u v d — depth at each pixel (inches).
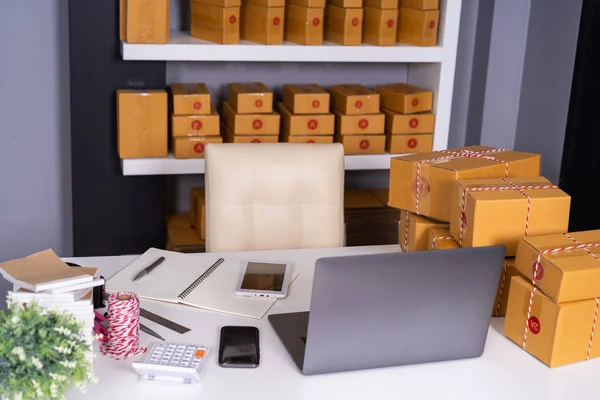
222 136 114.8
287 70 121.6
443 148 116.0
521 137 133.3
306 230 85.1
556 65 121.3
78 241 111.1
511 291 61.9
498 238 64.6
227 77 119.6
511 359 59.6
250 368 55.9
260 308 65.1
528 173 74.1
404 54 109.7
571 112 114.1
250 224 83.8
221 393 52.6
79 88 104.0
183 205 124.6
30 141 118.3
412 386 55.0
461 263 55.2
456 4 109.3
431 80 115.9
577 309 57.7
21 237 122.5
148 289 67.1
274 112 109.4
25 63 114.7
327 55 106.7
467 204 65.1
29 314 43.8
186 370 53.4
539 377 57.2
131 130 102.6
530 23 128.6
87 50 102.7
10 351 42.0
